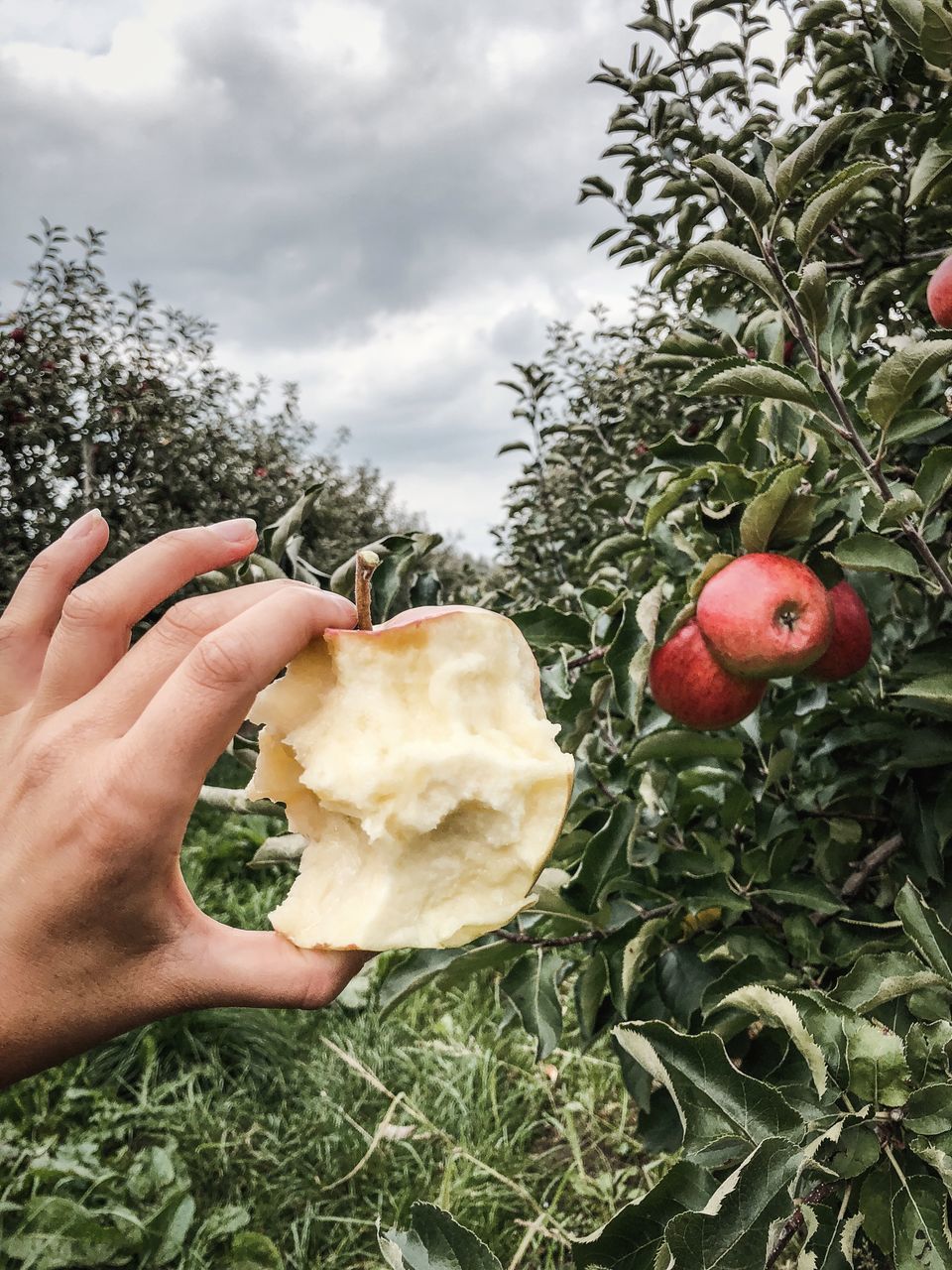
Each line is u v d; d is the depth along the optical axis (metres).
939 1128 0.18
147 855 0.16
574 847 0.32
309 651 0.21
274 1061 0.54
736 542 0.27
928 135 0.30
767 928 0.31
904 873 0.31
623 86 0.40
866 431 0.27
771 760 0.31
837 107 0.35
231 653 0.16
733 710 0.27
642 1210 0.17
